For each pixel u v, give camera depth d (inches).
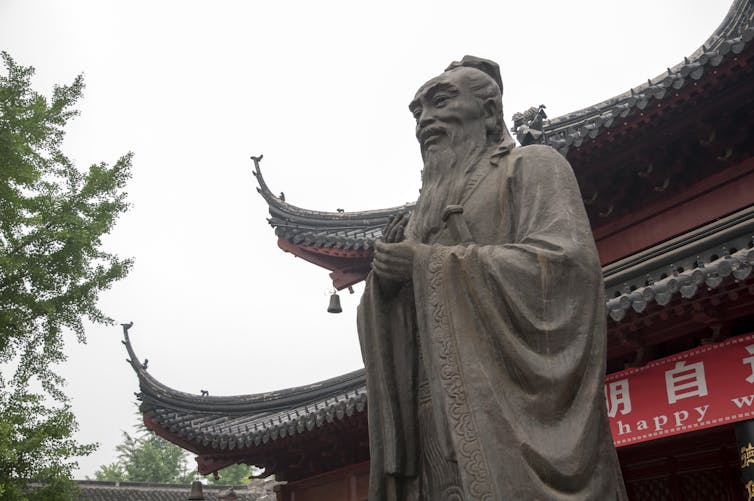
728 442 518.6
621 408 478.0
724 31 751.7
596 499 130.2
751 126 574.9
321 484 728.3
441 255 150.2
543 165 155.6
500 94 177.3
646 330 459.8
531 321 136.9
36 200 734.5
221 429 746.8
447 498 149.9
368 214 807.7
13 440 653.9
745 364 421.4
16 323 714.8
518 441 130.9
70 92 773.9
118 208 788.0
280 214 778.8
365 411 579.8
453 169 168.4
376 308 165.8
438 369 143.3
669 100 566.6
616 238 672.4
